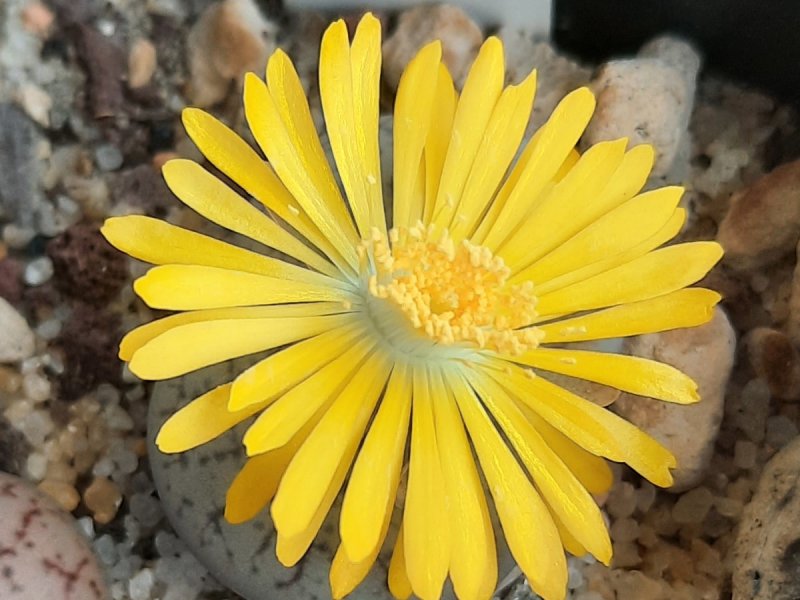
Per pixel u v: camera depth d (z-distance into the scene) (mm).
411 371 64
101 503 81
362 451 58
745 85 95
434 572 57
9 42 85
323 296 64
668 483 64
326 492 59
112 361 83
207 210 60
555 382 72
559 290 66
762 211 86
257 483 61
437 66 66
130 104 87
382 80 91
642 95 86
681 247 66
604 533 63
